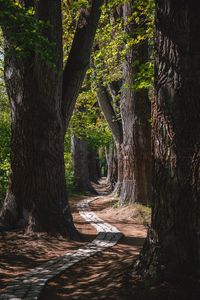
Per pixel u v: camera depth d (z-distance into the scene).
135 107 15.44
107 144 34.75
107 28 14.12
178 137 5.34
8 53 8.42
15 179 10.14
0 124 13.95
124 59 15.02
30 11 8.01
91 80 17.22
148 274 5.50
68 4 15.09
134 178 15.34
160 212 5.52
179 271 5.28
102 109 19.33
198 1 5.25
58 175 10.13
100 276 6.57
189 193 5.29
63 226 9.90
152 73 10.02
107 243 9.55
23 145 9.95
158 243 5.52
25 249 8.81
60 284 6.48
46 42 7.00
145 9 11.48
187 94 5.29
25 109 9.76
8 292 5.92
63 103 10.41
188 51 5.28
